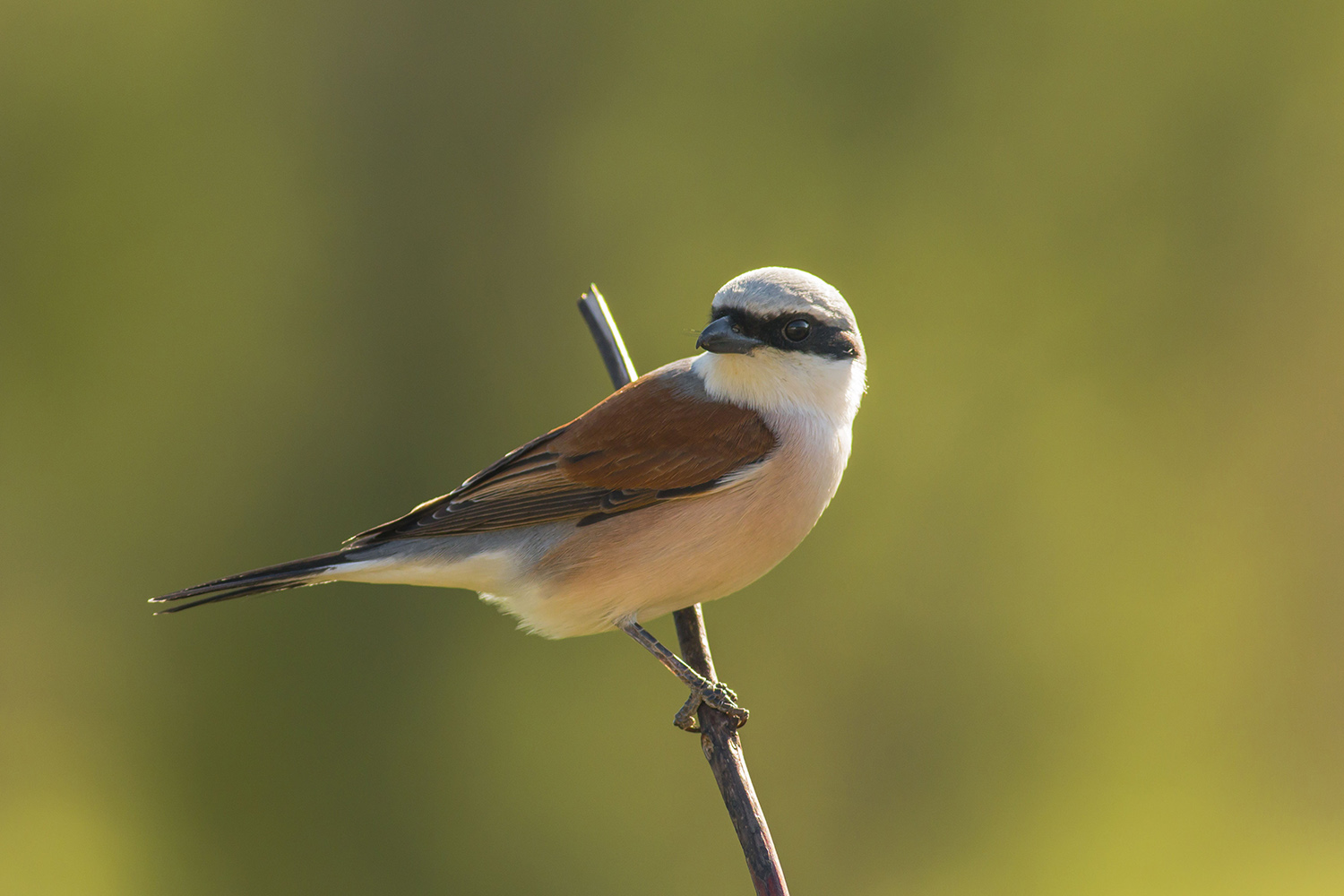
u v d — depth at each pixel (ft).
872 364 52.60
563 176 52.01
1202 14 51.37
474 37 51.37
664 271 52.34
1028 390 51.93
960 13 52.13
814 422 19.39
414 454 50.49
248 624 48.01
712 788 48.37
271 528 49.37
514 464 19.94
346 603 47.78
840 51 52.37
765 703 50.11
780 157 52.65
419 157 51.19
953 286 52.54
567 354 51.44
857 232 52.75
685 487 19.01
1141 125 52.01
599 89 51.90
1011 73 52.16
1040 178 52.26
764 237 52.80
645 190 52.11
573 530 19.31
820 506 19.52
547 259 51.80
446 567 19.54
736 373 19.45
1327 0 50.83
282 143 50.93
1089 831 49.80
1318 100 51.11
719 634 50.37
